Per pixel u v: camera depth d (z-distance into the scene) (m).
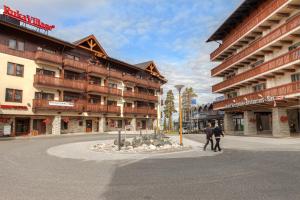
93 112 43.78
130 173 9.32
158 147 17.69
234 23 40.47
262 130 39.69
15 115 32.91
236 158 13.10
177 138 30.08
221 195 6.37
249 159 12.57
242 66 38.78
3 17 33.16
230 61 39.44
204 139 28.36
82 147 18.95
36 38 35.50
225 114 43.56
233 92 42.44
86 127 44.41
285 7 26.75
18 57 33.19
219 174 8.99
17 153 15.09
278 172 9.13
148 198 6.17
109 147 18.09
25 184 7.55
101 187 7.25
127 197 6.26
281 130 28.53
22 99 33.34
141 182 7.87
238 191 6.71
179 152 16.25
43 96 36.38
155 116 61.56
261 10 32.69
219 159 12.88
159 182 7.86
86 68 42.31
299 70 26.66
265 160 12.07
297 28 24.73
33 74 34.94
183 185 7.45
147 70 60.00
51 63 36.75
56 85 36.81
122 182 7.87
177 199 6.09
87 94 44.06
